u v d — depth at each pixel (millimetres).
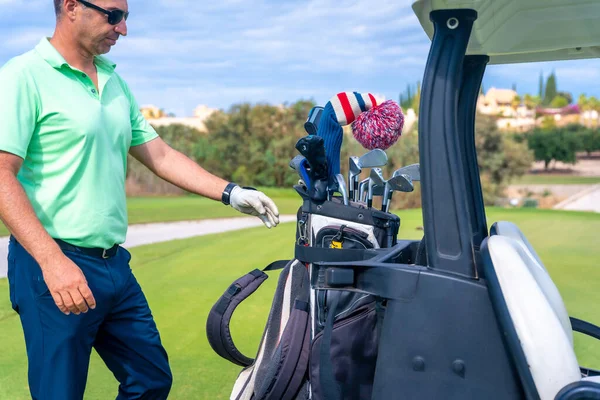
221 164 30266
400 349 1646
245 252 8195
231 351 2221
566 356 1509
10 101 1901
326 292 1872
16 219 1848
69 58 2051
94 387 3105
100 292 2062
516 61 2264
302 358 1840
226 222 14328
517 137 34250
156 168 2463
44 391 1979
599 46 2125
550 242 8812
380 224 1979
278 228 11430
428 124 1653
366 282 1688
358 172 2043
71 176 2006
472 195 2215
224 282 6039
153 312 4773
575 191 30875
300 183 2090
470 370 1598
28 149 1995
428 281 1618
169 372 2324
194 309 4863
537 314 1521
